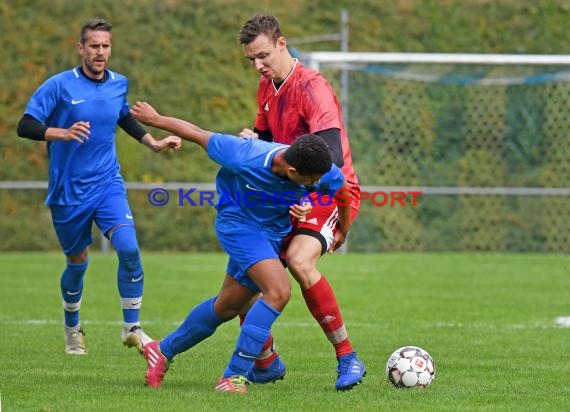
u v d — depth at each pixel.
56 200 25.80
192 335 20.33
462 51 73.75
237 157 19.20
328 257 58.78
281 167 18.95
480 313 35.41
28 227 66.38
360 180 65.44
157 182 67.44
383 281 46.09
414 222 66.06
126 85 26.61
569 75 60.06
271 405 18.47
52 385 20.66
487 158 67.25
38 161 68.88
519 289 43.16
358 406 18.48
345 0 76.44
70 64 72.06
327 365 24.28
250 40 21.36
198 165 68.75
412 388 20.67
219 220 20.00
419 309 36.44
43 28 73.19
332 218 20.92
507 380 22.02
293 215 19.17
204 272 50.38
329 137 21.08
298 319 33.84
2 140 69.31
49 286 43.72
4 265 53.75
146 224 66.50
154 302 38.38
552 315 34.91
